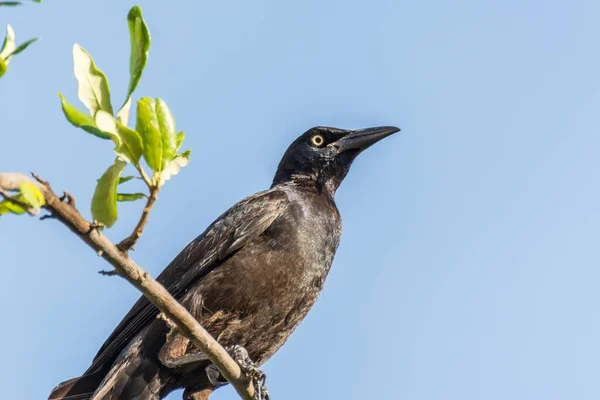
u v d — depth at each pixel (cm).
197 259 1272
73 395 1210
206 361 1201
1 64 664
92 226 681
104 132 663
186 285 1262
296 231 1277
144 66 671
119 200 727
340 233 1353
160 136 689
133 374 1191
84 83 665
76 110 659
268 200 1302
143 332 1208
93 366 1238
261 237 1267
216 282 1237
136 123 689
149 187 692
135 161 684
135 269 736
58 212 662
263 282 1241
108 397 1174
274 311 1251
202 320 1223
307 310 1287
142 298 1226
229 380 930
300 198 1327
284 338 1279
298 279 1264
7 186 630
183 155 717
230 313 1233
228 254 1255
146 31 666
